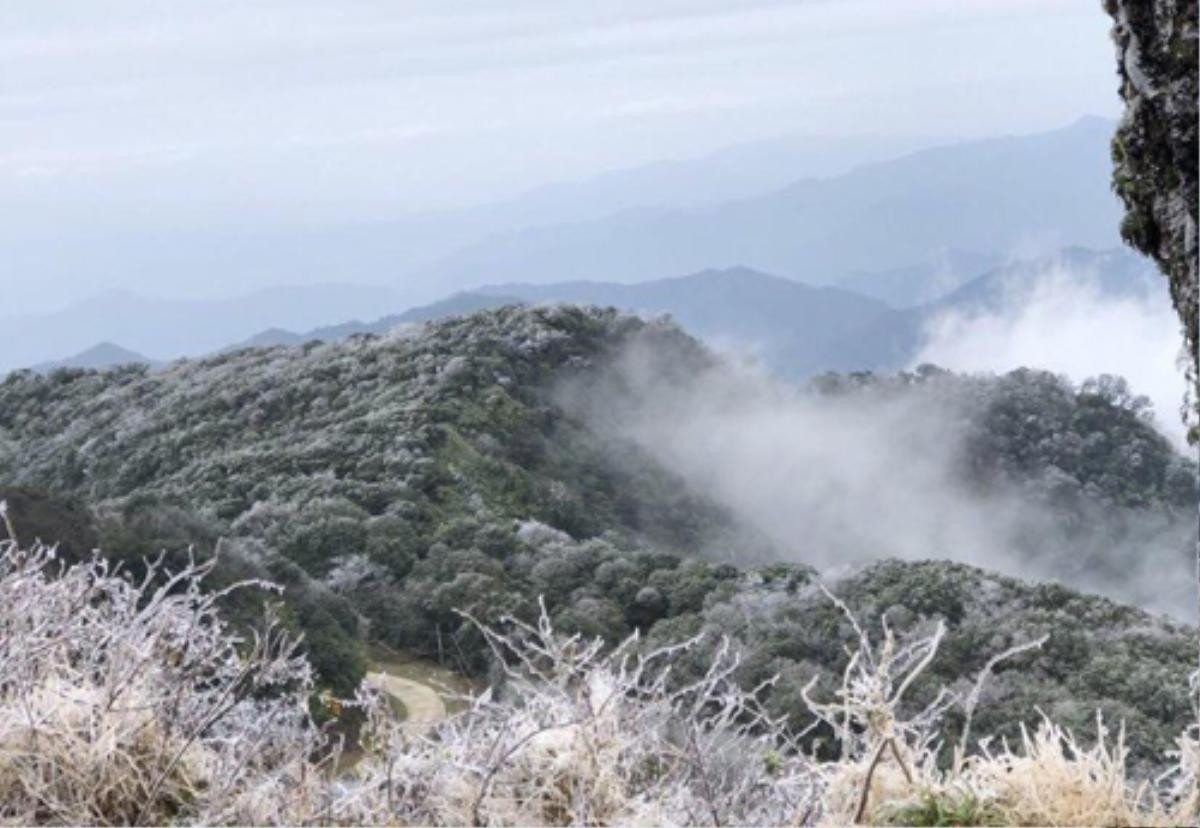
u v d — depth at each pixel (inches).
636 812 65.2
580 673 72.3
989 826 53.5
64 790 68.4
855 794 59.1
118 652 74.0
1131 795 55.0
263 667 74.4
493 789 66.6
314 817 66.8
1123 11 53.2
